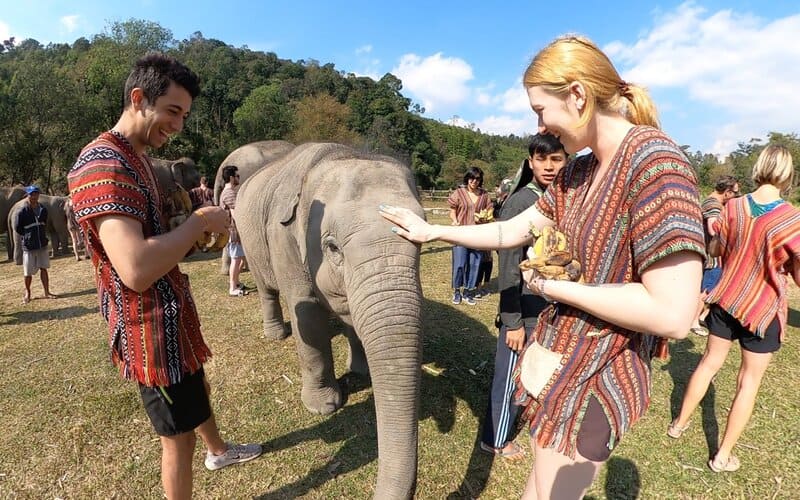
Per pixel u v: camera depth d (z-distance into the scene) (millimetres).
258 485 2615
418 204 2391
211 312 5504
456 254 5922
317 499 2523
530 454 2910
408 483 2031
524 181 2652
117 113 28578
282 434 3082
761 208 2629
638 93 1204
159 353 1795
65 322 5348
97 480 2668
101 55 30000
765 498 2609
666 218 1032
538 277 1301
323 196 2520
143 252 1547
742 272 2674
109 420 3248
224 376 3875
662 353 1456
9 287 7250
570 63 1143
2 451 2914
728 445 2771
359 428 3146
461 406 3439
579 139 1219
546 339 1416
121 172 1563
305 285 2975
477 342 4645
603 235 1207
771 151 2617
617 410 1289
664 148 1092
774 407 3498
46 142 22344
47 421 3238
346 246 2275
